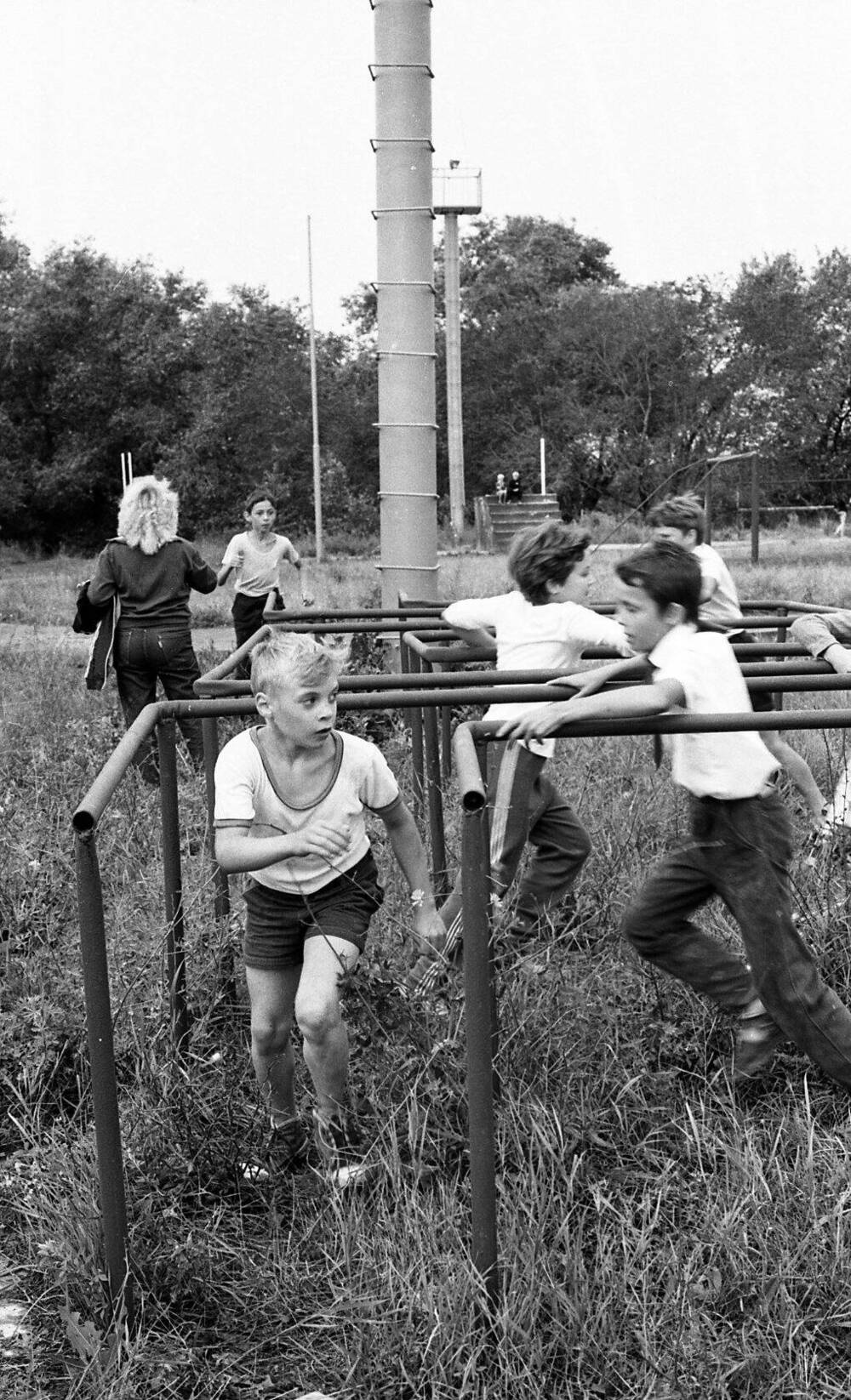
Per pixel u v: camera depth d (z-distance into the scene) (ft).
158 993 13.76
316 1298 10.50
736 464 154.51
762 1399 9.27
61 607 70.13
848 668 14.07
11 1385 9.69
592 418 161.68
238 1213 11.63
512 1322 9.61
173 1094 12.34
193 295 169.37
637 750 21.03
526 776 15.62
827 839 16.51
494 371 174.29
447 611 17.63
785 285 161.07
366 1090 12.25
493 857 15.81
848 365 161.48
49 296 161.27
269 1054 12.28
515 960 13.03
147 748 24.26
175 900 13.37
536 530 17.07
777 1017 12.21
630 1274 10.25
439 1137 11.75
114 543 27.17
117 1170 9.96
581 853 16.02
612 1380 9.43
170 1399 9.59
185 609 27.66
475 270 205.87
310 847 11.54
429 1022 12.18
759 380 158.10
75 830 9.46
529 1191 10.96
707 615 19.17
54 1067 13.82
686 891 12.60
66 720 32.14
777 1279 9.86
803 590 63.93
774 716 10.94
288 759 11.98
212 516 154.10
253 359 160.45
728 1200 10.98
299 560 36.78
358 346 197.06
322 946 11.99
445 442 176.45
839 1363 9.64
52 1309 10.56
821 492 165.07
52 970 15.60
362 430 164.96
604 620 16.75
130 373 157.79
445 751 21.02
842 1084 12.24
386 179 31.24
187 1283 10.53
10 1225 11.71
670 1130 12.25
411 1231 10.61
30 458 162.20
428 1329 9.77
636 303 163.12
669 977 13.99
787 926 12.12
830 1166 11.41
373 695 13.55
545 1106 12.11
